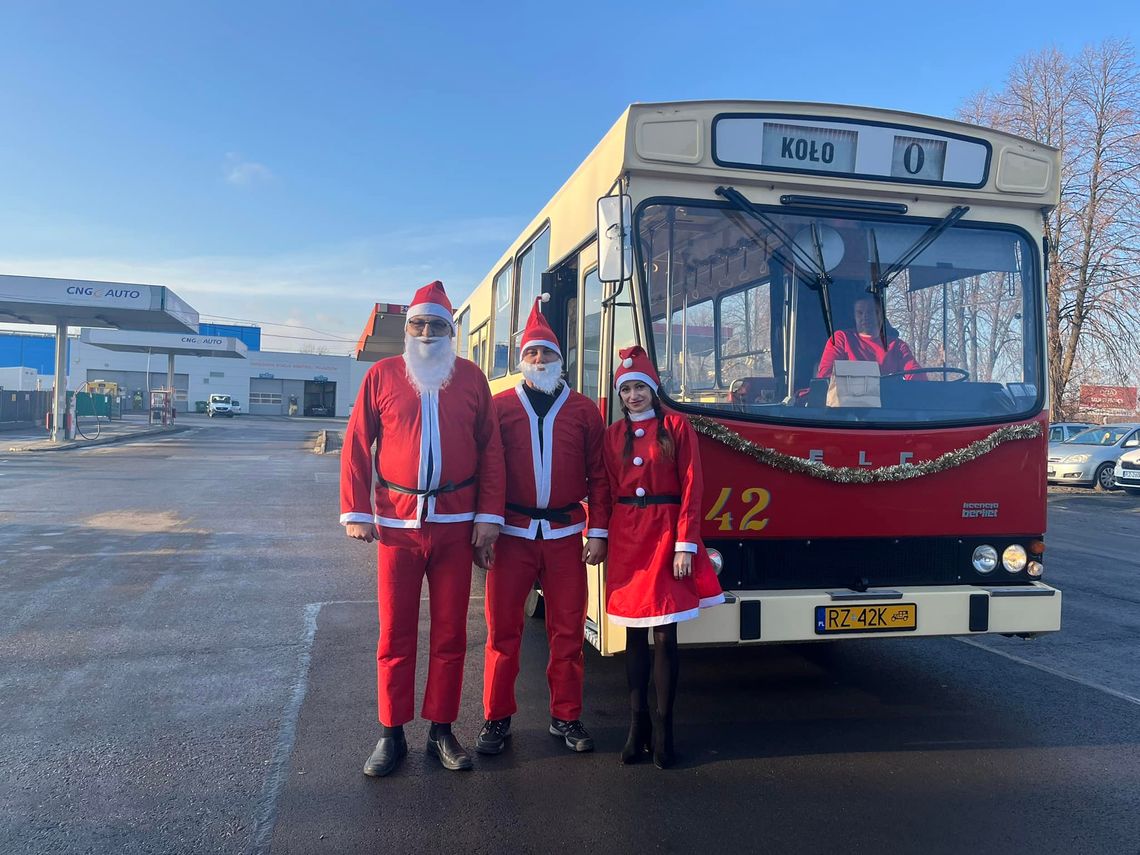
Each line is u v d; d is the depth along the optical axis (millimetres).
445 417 3957
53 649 5852
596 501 4215
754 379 4488
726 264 4477
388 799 3736
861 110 4656
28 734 4402
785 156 4562
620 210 4215
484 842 3381
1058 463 20047
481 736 4258
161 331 32781
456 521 3994
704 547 4031
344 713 4750
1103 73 25453
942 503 4520
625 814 3621
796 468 4328
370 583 8070
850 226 4652
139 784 3850
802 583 4383
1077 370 27438
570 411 4219
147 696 4977
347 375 71938
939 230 4734
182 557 9250
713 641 4145
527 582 4195
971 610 4379
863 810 3668
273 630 6402
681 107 4445
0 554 9219
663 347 4363
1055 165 4906
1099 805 3725
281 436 36906
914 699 5117
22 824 3479
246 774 3965
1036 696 5184
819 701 5078
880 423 4469
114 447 27078
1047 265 4906
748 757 4227
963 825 3541
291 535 10836
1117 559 10320
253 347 85938
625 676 5559
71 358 68125
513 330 7266
